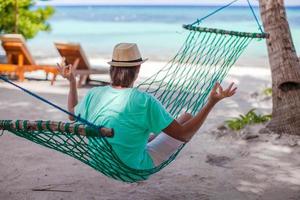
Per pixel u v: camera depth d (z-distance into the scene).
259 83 12.30
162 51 20.75
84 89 11.12
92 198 4.92
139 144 3.84
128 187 5.22
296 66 6.70
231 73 13.98
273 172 5.61
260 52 20.14
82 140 3.64
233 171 5.67
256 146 6.52
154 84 11.68
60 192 5.06
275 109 6.86
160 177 5.51
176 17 48.69
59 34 32.25
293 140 6.52
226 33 5.26
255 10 47.25
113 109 3.76
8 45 11.41
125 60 3.78
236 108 9.38
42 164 5.89
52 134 3.50
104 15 55.75
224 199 4.89
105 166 3.88
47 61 16.38
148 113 3.76
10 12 14.35
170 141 4.07
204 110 3.81
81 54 11.13
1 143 6.71
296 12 46.69
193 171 5.69
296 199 4.86
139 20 46.16
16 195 4.95
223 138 6.99
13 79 12.23
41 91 10.70
